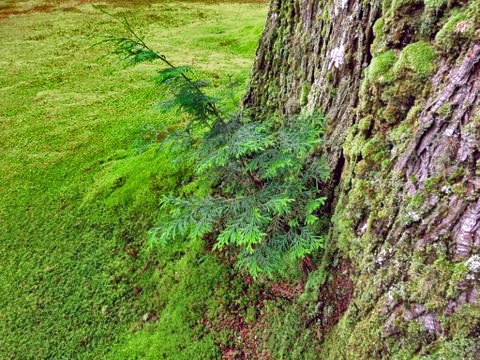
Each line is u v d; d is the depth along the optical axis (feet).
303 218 15.15
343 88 14.06
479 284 8.28
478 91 8.11
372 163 11.69
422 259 9.64
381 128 11.29
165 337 17.66
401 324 10.12
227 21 95.09
